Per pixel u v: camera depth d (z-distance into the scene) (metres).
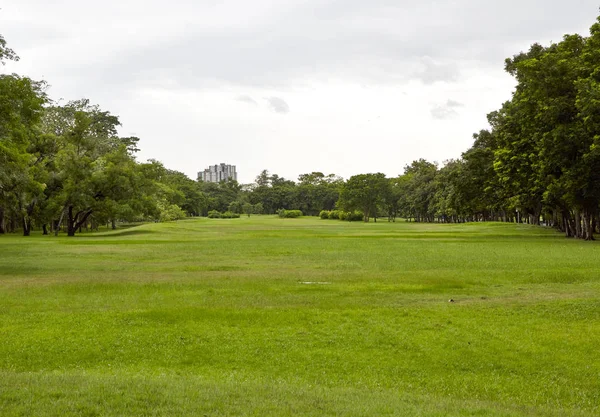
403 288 20.73
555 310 16.55
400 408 8.56
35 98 30.75
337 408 8.38
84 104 100.62
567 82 44.66
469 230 73.88
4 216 74.75
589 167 41.41
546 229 69.81
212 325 14.81
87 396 8.60
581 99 38.94
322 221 139.12
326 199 185.25
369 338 13.73
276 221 131.00
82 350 12.70
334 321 15.27
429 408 8.79
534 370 11.63
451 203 68.06
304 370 11.56
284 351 12.77
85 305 17.47
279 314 16.02
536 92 45.62
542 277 23.34
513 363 12.02
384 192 143.50
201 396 8.82
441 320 15.43
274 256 35.25
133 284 21.91
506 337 13.80
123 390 9.03
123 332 14.15
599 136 38.56
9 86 28.88
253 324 14.97
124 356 12.41
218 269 27.78
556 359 12.27
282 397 8.97
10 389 8.92
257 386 9.77
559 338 13.71
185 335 13.92
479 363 12.05
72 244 48.66
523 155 48.69
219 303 17.81
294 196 188.50
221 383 10.04
